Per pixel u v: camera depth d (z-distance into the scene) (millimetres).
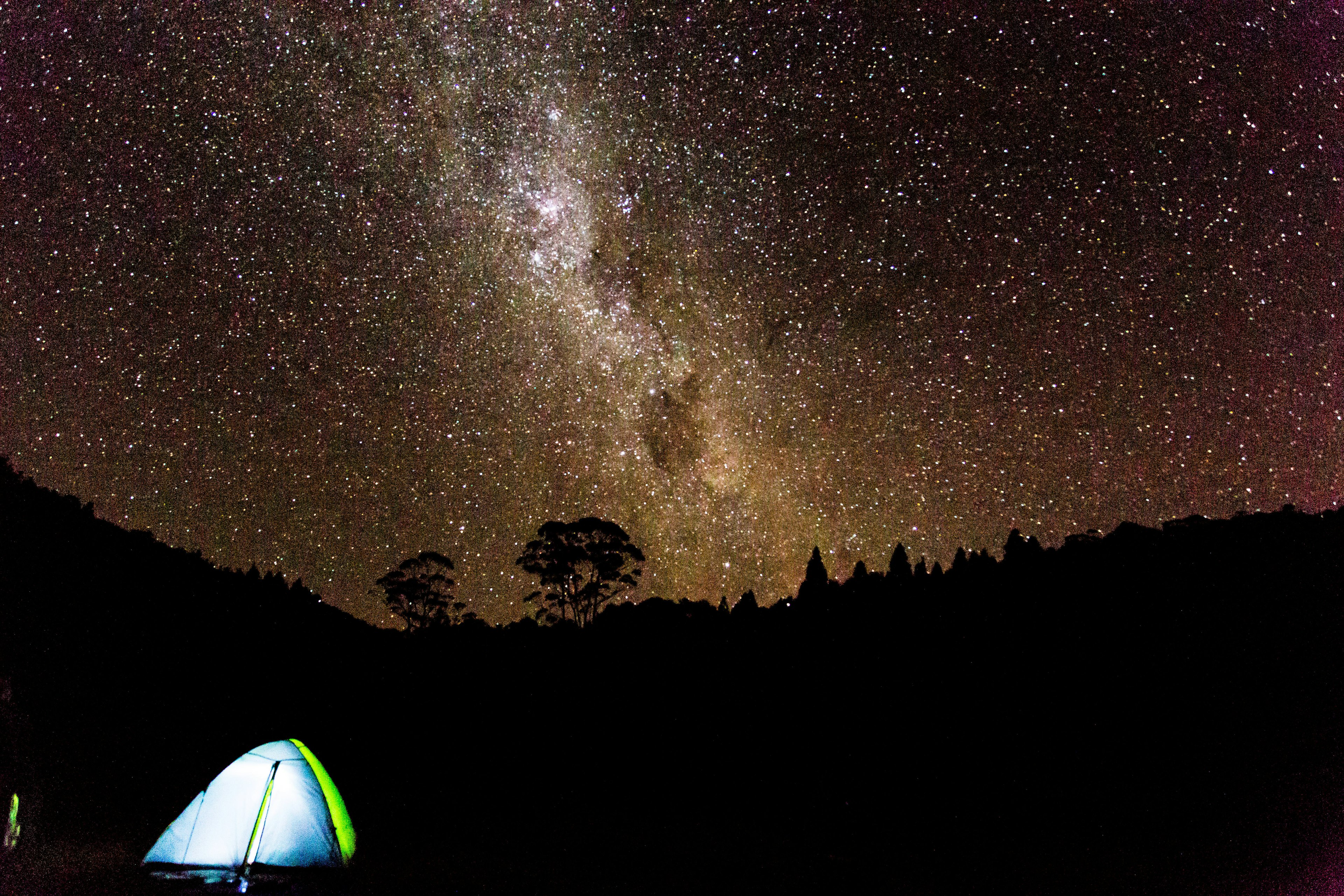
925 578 49781
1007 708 30609
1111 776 22422
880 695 34656
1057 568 45625
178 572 46062
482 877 13016
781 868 14656
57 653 28969
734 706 36031
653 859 15180
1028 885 13680
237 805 12727
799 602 51625
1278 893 13211
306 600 53594
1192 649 33000
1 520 40562
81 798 16266
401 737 30047
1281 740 23875
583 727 33656
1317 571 38562
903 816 20375
